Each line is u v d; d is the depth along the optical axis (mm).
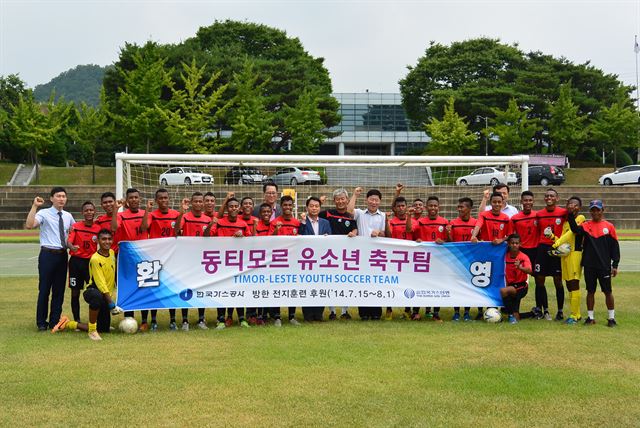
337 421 4965
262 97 43875
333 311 9570
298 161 14203
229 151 41938
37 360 6832
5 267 16344
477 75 56500
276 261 9070
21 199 31391
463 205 9664
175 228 9023
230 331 8516
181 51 45406
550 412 5188
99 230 8852
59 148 55031
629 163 57000
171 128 38562
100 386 5855
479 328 8664
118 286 8711
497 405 5344
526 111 46812
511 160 13141
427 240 9648
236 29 53688
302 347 7426
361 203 21828
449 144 45875
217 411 5191
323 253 9148
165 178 25281
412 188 22328
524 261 9258
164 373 6289
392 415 5098
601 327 8727
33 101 42656
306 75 48625
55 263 8734
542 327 8742
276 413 5145
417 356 6973
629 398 5547
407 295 9234
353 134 70500
